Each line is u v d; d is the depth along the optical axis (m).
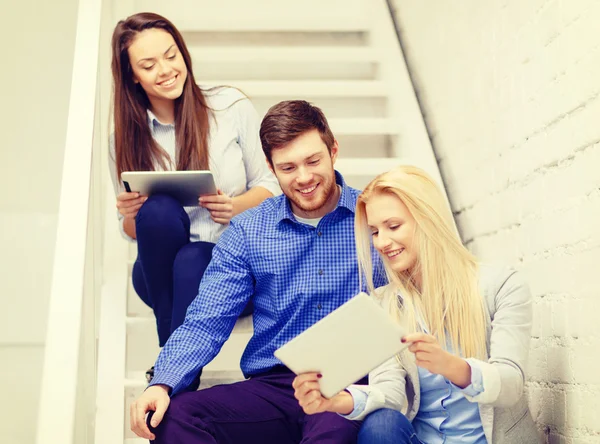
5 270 2.74
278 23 3.37
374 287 1.86
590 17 1.71
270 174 2.41
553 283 1.88
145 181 2.08
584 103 1.74
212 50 3.15
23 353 2.70
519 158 2.10
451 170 2.72
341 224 1.91
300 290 1.87
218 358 2.46
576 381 1.75
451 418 1.69
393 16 3.55
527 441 1.68
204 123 2.34
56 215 2.79
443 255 1.72
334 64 3.45
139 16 2.32
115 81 2.33
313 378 1.48
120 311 2.35
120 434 2.14
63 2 2.95
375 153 3.28
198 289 2.04
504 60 2.22
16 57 2.89
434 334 1.72
